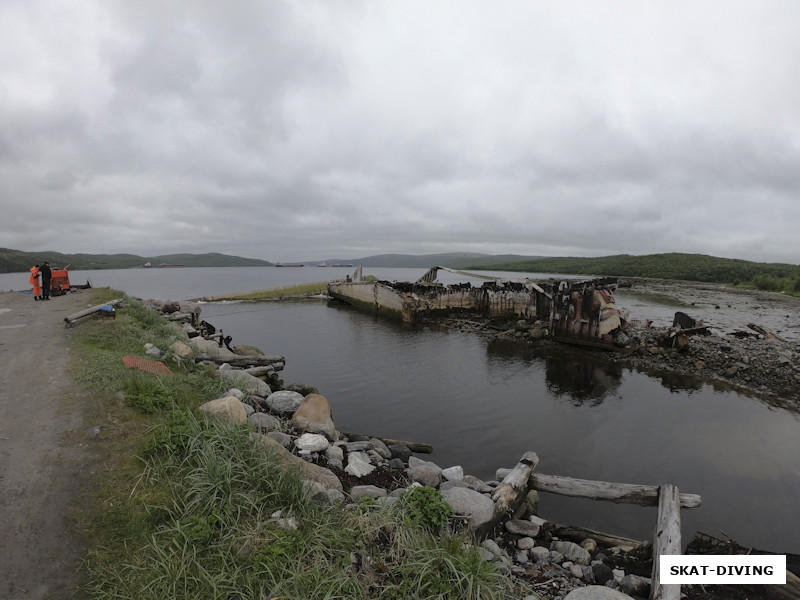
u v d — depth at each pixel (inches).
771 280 3329.2
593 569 235.1
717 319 1540.4
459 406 613.3
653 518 339.0
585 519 336.2
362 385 710.5
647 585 218.5
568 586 220.7
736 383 731.4
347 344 1043.3
